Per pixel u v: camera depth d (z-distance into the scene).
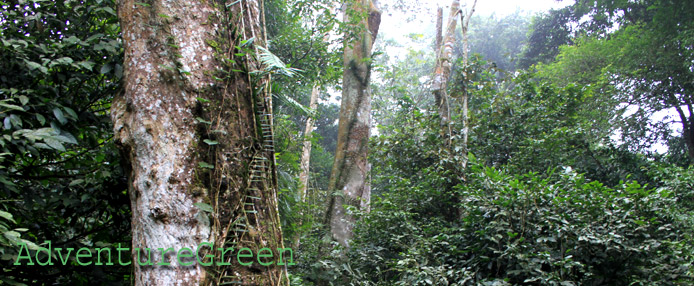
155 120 2.03
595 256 3.73
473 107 7.60
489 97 7.23
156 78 2.08
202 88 2.13
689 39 11.55
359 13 7.09
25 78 2.65
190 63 2.14
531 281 3.58
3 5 2.87
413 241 5.05
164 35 2.14
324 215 6.82
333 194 6.77
